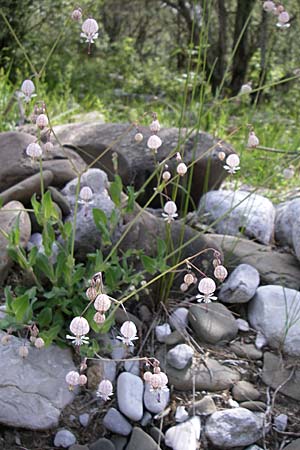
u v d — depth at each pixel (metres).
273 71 6.25
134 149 2.97
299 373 2.25
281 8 2.24
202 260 2.42
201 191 3.02
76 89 7.20
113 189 2.23
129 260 2.36
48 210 2.10
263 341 2.33
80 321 1.64
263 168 3.77
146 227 2.43
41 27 7.30
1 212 2.38
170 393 2.14
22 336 2.14
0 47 6.52
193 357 2.22
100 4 8.55
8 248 2.12
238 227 2.79
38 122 1.95
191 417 2.09
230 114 6.17
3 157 2.72
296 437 2.09
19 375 2.02
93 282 1.65
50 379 2.05
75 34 7.69
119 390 2.10
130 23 11.73
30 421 1.98
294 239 2.56
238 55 8.52
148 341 2.27
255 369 2.26
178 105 6.09
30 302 2.14
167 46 11.69
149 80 8.21
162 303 2.34
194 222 2.83
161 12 11.40
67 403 2.05
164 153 2.96
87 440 2.02
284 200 3.27
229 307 2.46
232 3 9.41
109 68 8.60
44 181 2.57
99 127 3.09
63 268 2.14
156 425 2.08
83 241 2.37
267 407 2.14
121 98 7.45
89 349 2.04
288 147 4.36
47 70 7.02
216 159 2.96
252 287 2.44
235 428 2.06
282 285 2.50
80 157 2.88
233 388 2.18
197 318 2.32
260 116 5.65
